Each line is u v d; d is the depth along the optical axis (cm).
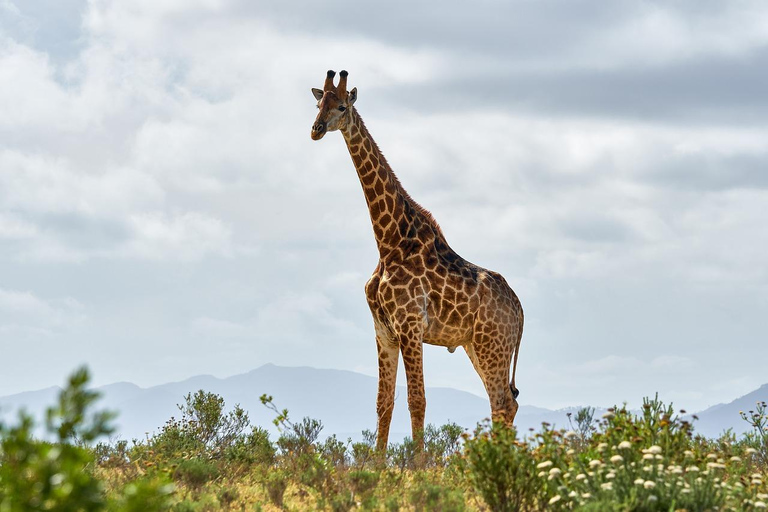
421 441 4903
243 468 4581
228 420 5772
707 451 3294
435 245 5550
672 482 2623
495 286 5584
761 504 2561
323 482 3797
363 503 3369
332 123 5478
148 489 1794
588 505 2477
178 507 3148
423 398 5288
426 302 5384
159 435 5344
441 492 3303
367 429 5397
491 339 5453
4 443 1688
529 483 2903
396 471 4319
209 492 3784
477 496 3434
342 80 5556
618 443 3067
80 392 1727
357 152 5591
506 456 2919
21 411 1714
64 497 1669
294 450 4559
